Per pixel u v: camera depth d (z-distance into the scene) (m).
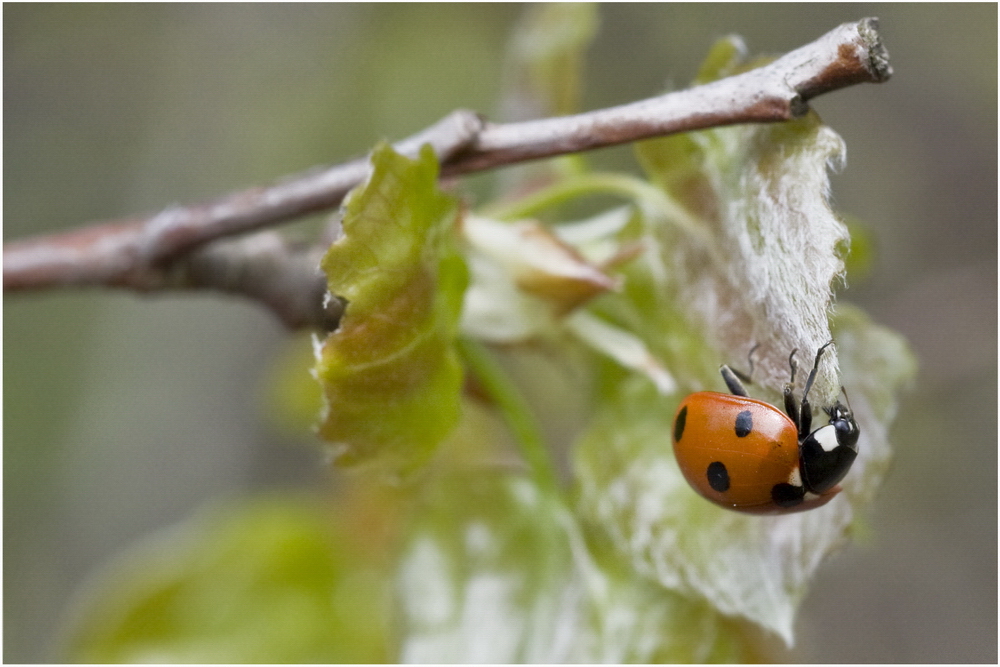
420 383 0.12
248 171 0.30
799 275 0.12
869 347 0.13
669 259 0.12
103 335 0.35
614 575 0.13
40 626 0.33
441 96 0.27
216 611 0.15
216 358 0.35
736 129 0.12
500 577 0.13
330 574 0.15
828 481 0.12
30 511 0.34
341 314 0.12
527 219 0.13
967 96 0.29
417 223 0.12
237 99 0.31
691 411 0.12
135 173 0.33
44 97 0.33
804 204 0.12
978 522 0.28
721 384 0.12
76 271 0.13
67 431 0.35
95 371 0.35
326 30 0.30
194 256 0.13
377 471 0.12
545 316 0.13
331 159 0.29
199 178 0.32
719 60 0.12
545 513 0.13
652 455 0.13
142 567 0.15
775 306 0.12
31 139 0.34
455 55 0.27
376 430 0.12
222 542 0.15
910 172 0.30
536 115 0.14
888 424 0.12
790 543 0.12
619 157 0.22
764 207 0.12
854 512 0.12
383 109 0.28
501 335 0.13
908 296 0.28
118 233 0.14
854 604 0.30
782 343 0.12
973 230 0.29
